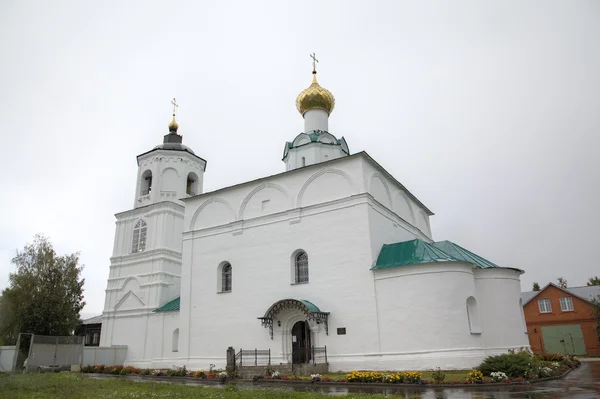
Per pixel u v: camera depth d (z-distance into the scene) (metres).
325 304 25.30
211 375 22.00
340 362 23.77
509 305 25.03
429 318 22.16
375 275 24.19
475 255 27.39
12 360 32.09
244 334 27.70
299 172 28.59
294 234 27.59
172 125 43.16
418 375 16.97
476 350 21.97
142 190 40.94
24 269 38.12
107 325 37.53
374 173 27.88
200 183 41.94
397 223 29.52
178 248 38.31
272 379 19.95
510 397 12.70
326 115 35.59
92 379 21.03
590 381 16.75
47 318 35.25
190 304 30.59
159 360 32.81
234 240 29.98
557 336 44.28
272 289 27.44
